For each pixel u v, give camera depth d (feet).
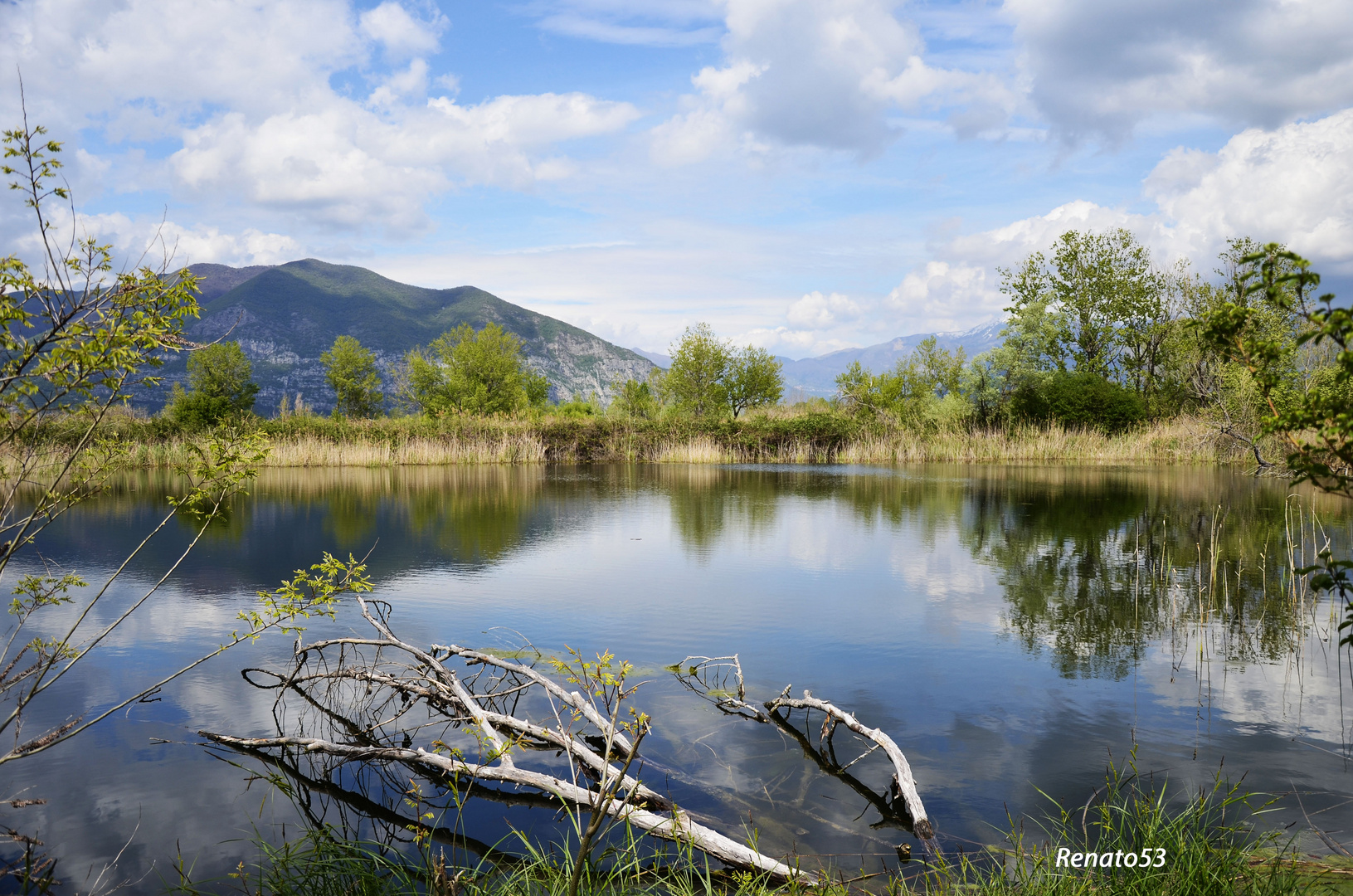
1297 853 10.97
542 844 11.94
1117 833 11.64
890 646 21.07
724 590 27.20
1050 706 16.88
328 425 92.27
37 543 34.63
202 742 15.31
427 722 16.42
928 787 13.30
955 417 102.32
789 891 10.45
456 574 29.73
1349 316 7.13
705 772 14.03
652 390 129.59
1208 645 21.25
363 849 11.63
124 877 10.88
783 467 85.97
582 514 46.42
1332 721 15.97
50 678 18.33
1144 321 121.60
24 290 10.12
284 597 13.75
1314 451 7.73
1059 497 54.95
